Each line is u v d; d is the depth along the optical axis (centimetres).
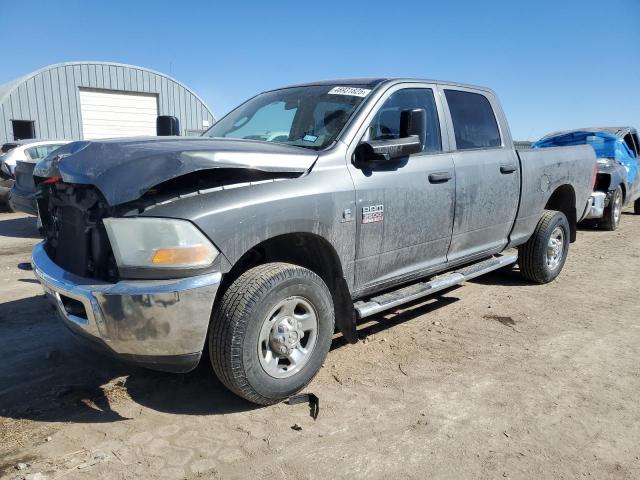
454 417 329
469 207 471
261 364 319
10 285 599
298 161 342
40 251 362
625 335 471
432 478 272
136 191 277
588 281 653
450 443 302
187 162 287
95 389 356
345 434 309
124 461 279
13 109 1988
